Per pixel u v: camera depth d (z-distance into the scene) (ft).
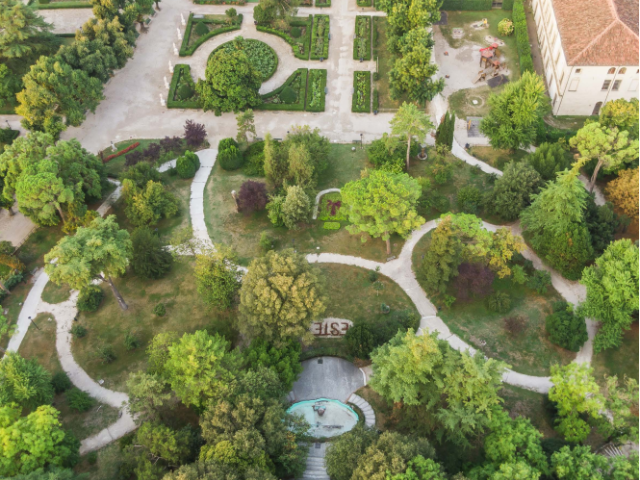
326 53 375.66
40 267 267.39
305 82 357.20
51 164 261.03
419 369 183.52
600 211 251.60
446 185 295.48
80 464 200.95
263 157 301.02
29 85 299.17
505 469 164.86
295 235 275.39
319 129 309.01
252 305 210.59
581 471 166.30
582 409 188.44
